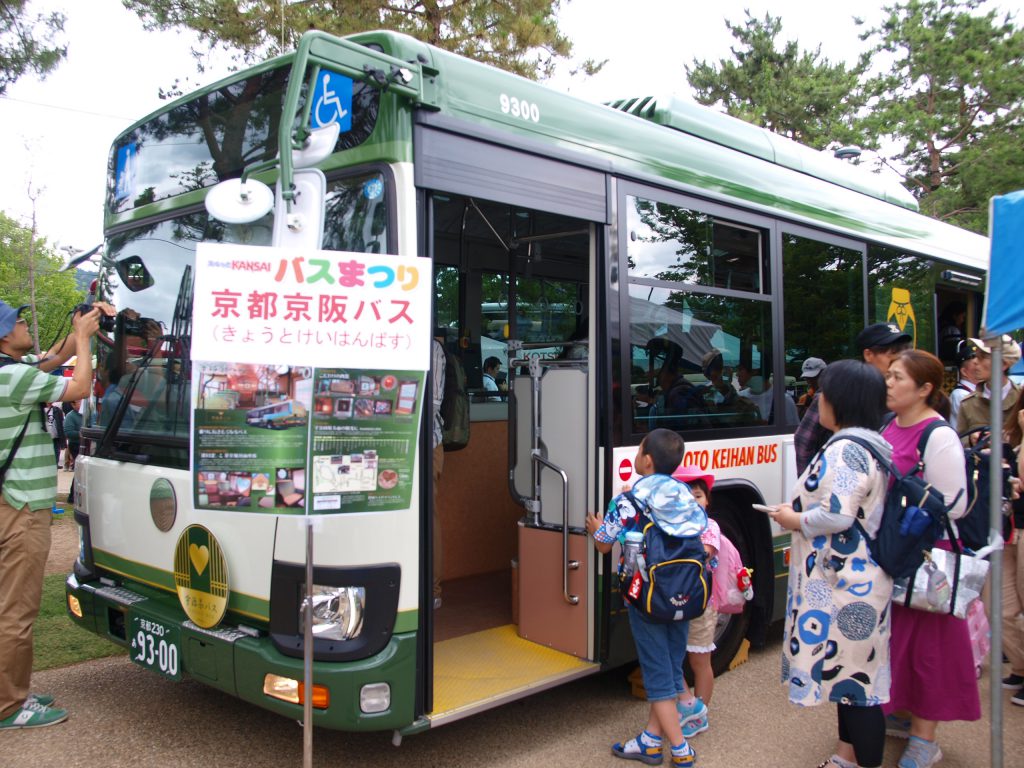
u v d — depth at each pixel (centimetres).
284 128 285
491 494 592
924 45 2297
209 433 255
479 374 593
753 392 496
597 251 404
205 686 462
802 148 602
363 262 263
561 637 414
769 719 427
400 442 271
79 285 3266
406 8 1104
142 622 376
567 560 408
